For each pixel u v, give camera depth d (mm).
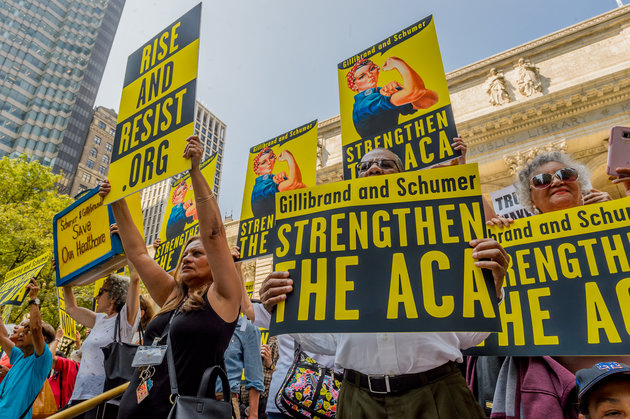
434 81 3279
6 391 3580
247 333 4012
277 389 3742
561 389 2230
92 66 85562
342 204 2168
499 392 2545
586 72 17938
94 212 3893
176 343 2162
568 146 17438
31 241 16109
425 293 1822
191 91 3002
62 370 5242
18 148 71062
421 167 3105
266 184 5348
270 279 2070
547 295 2574
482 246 1815
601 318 2359
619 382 1746
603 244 2557
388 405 1891
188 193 5891
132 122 3316
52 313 15922
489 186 18953
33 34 81438
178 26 3516
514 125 18578
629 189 2730
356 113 3580
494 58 20203
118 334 3697
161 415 1999
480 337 2246
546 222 2787
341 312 1886
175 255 5578
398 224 2031
